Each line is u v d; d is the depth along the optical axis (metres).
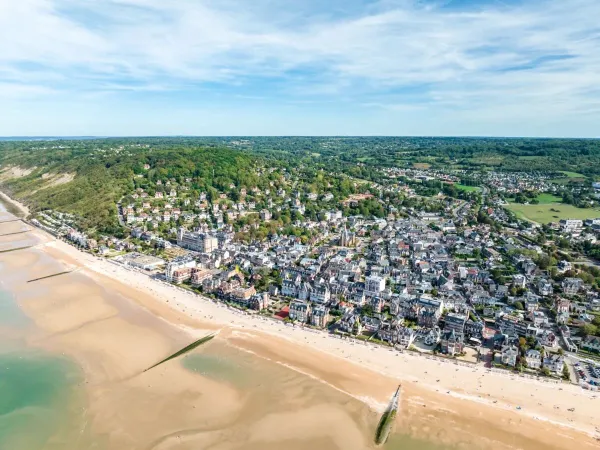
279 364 190.00
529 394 169.62
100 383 174.62
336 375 181.88
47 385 173.00
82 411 157.50
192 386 173.00
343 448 140.62
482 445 143.00
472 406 162.25
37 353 197.25
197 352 199.88
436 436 146.62
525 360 189.88
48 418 153.88
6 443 142.12
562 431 149.62
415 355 198.62
